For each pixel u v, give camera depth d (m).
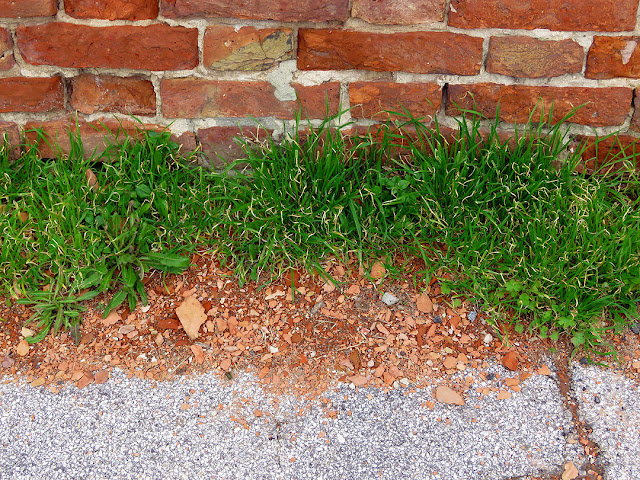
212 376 0.81
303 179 0.93
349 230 0.92
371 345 0.84
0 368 0.81
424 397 0.79
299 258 0.90
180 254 0.91
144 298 0.87
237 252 0.92
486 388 0.80
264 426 0.76
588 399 0.79
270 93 0.93
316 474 0.72
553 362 0.83
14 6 0.86
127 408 0.78
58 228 0.87
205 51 0.90
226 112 0.94
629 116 0.94
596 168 0.97
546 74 0.91
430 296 0.89
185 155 0.97
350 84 0.93
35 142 0.94
